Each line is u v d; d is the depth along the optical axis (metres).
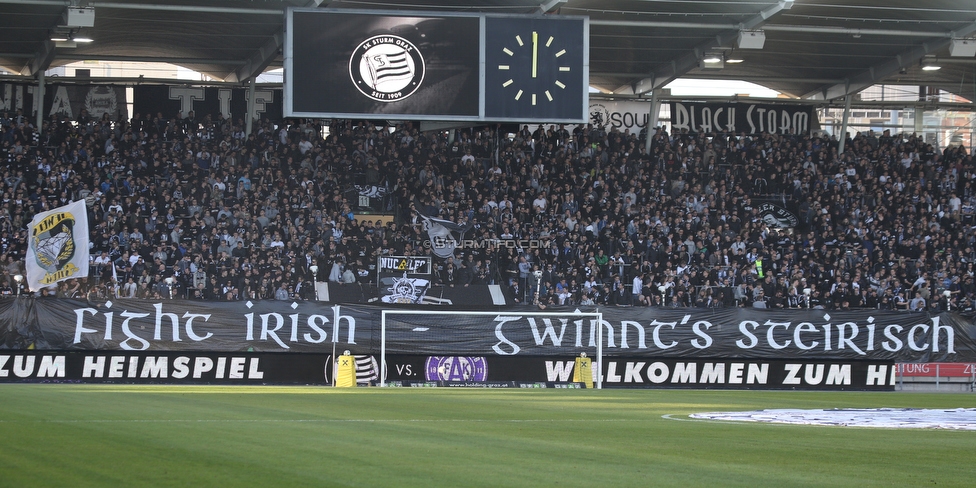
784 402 33.91
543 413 25.42
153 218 50.22
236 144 56.38
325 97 47.97
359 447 15.99
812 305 51.97
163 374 41.72
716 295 51.41
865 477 13.73
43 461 13.66
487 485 12.23
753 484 12.88
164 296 46.28
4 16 49.03
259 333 42.59
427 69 48.72
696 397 36.28
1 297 40.12
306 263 49.78
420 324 43.69
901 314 46.69
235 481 12.15
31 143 54.25
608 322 45.00
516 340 44.31
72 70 70.88
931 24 55.41
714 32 55.12
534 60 49.38
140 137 55.09
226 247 49.25
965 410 30.77
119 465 13.36
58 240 41.91
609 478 13.07
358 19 48.28
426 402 29.45
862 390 46.31
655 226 54.81
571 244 53.44
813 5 52.38
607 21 50.66
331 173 55.66
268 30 53.22
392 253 51.16
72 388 34.25
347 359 42.22
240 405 25.89
